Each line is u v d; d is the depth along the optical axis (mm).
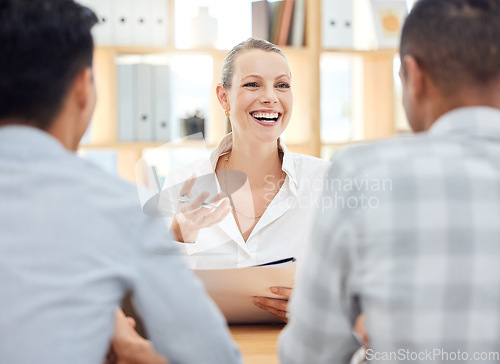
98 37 2838
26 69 787
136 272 786
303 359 852
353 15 2992
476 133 781
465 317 738
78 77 832
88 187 787
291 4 2957
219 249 1842
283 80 1864
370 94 3107
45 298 729
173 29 2891
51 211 758
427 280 737
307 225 1892
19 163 783
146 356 1029
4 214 753
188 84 2961
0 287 731
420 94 818
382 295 747
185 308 809
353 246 771
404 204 747
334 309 811
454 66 776
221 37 2992
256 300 1388
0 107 801
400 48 847
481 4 785
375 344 770
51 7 809
